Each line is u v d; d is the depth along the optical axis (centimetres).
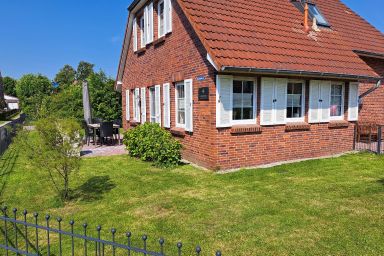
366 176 793
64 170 641
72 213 574
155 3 1264
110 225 514
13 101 7275
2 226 520
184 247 433
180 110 1101
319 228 482
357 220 509
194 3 975
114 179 805
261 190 683
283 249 421
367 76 1069
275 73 884
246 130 904
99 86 2309
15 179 811
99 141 1546
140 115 1500
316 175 809
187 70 989
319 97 1062
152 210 579
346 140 1162
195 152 975
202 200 628
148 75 1355
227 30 929
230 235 466
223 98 859
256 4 1147
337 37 1232
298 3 1323
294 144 1020
